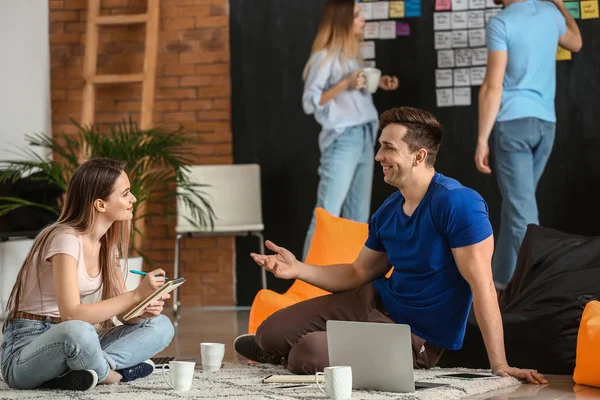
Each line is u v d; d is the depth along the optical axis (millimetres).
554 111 6727
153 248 7793
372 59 7449
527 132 6582
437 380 3432
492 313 3500
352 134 7168
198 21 7770
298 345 3672
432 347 3777
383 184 7488
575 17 7148
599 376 3377
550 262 4285
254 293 7676
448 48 7355
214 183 7371
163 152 6520
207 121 7762
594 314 3508
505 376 3482
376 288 3857
